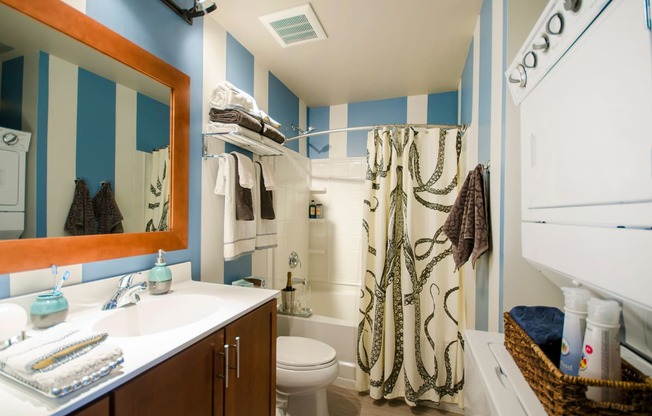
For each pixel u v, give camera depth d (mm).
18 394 529
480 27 1563
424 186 1948
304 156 2787
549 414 532
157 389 680
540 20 668
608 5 472
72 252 941
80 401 522
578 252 556
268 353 1177
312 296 2824
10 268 800
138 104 1172
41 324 767
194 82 1455
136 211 1163
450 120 2619
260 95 2088
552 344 636
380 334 1874
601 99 491
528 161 803
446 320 1861
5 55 803
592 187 515
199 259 1476
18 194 827
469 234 1360
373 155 2031
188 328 837
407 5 1512
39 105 874
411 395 1772
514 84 878
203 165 1503
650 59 391
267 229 1865
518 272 1101
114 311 942
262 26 1692
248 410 1045
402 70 2232
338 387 2029
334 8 1537
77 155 972
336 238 2848
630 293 427
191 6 1445
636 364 591
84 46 989
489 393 633
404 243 1887
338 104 2961
